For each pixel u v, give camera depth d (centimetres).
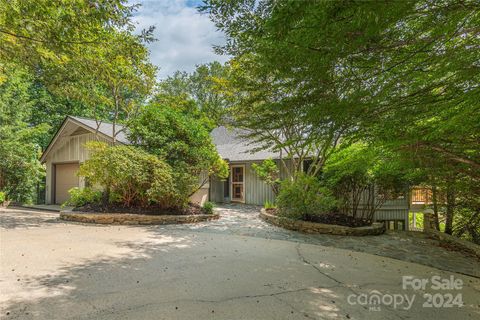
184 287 348
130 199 897
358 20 169
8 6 474
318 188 802
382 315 294
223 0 231
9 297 306
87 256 470
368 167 705
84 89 896
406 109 276
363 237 718
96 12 518
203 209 970
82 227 737
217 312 286
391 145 376
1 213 1012
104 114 1800
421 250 597
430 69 234
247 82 504
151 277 380
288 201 810
